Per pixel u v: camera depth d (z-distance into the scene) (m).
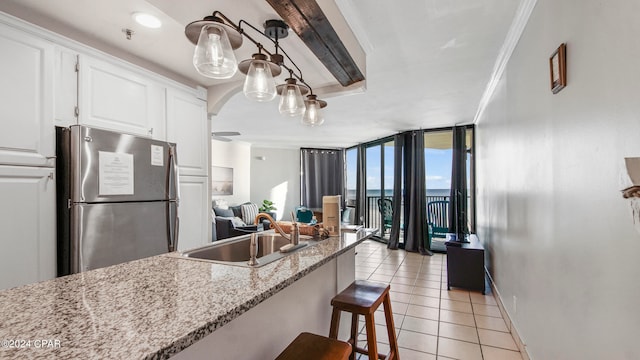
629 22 0.89
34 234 1.63
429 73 2.78
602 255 1.07
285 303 1.52
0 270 1.51
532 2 1.71
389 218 6.74
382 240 6.45
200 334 0.73
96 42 2.03
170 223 2.24
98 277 1.14
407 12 1.81
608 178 1.02
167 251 2.21
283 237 1.93
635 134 0.87
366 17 1.85
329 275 2.03
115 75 2.07
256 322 1.32
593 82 1.12
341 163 8.52
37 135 1.66
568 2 1.31
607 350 1.05
